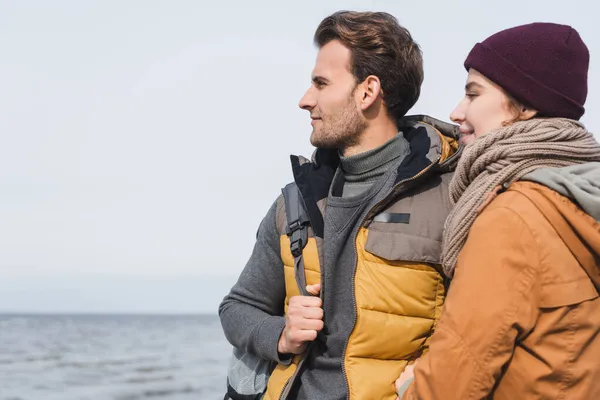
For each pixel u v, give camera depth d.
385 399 2.08
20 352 42.25
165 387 24.56
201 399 21.50
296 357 2.30
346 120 2.36
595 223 1.64
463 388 1.64
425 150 2.23
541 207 1.68
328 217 2.28
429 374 1.68
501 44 1.85
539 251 1.65
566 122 1.77
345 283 2.22
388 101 2.39
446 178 2.25
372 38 2.34
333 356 2.23
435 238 2.14
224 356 39.38
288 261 2.37
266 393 2.34
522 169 1.75
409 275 2.13
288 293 2.38
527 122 1.77
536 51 1.82
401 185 2.17
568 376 1.63
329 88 2.38
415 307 2.12
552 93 1.81
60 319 137.25
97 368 31.41
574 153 1.73
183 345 51.06
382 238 2.16
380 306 2.12
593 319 1.66
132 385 25.25
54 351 43.62
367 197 2.23
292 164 2.43
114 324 107.94
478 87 1.90
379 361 2.13
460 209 1.82
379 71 2.34
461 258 1.75
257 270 2.59
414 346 2.12
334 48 2.38
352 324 2.15
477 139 1.82
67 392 23.44
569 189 1.65
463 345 1.65
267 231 2.57
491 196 1.76
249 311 2.54
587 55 1.89
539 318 1.66
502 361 1.64
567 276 1.65
